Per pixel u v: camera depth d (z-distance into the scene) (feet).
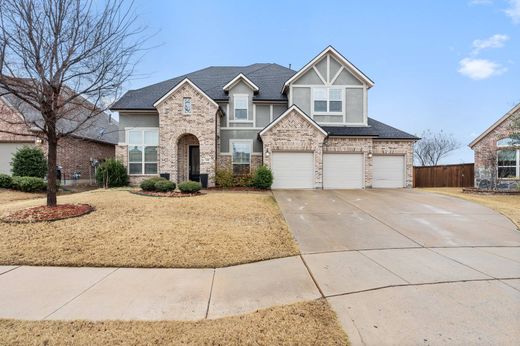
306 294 13.39
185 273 16.10
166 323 10.87
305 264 17.34
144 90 65.21
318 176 51.96
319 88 59.06
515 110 56.75
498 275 15.30
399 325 10.71
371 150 54.85
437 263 17.21
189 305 12.40
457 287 13.83
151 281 14.94
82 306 12.22
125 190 43.73
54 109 25.49
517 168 57.67
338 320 11.08
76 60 24.61
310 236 23.20
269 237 22.45
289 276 15.55
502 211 32.01
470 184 65.00
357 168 55.01
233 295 13.38
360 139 54.60
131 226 23.81
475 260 17.72
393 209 33.35
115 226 23.66
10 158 59.98
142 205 31.14
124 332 10.20
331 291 13.61
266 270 16.52
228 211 30.19
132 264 17.16
